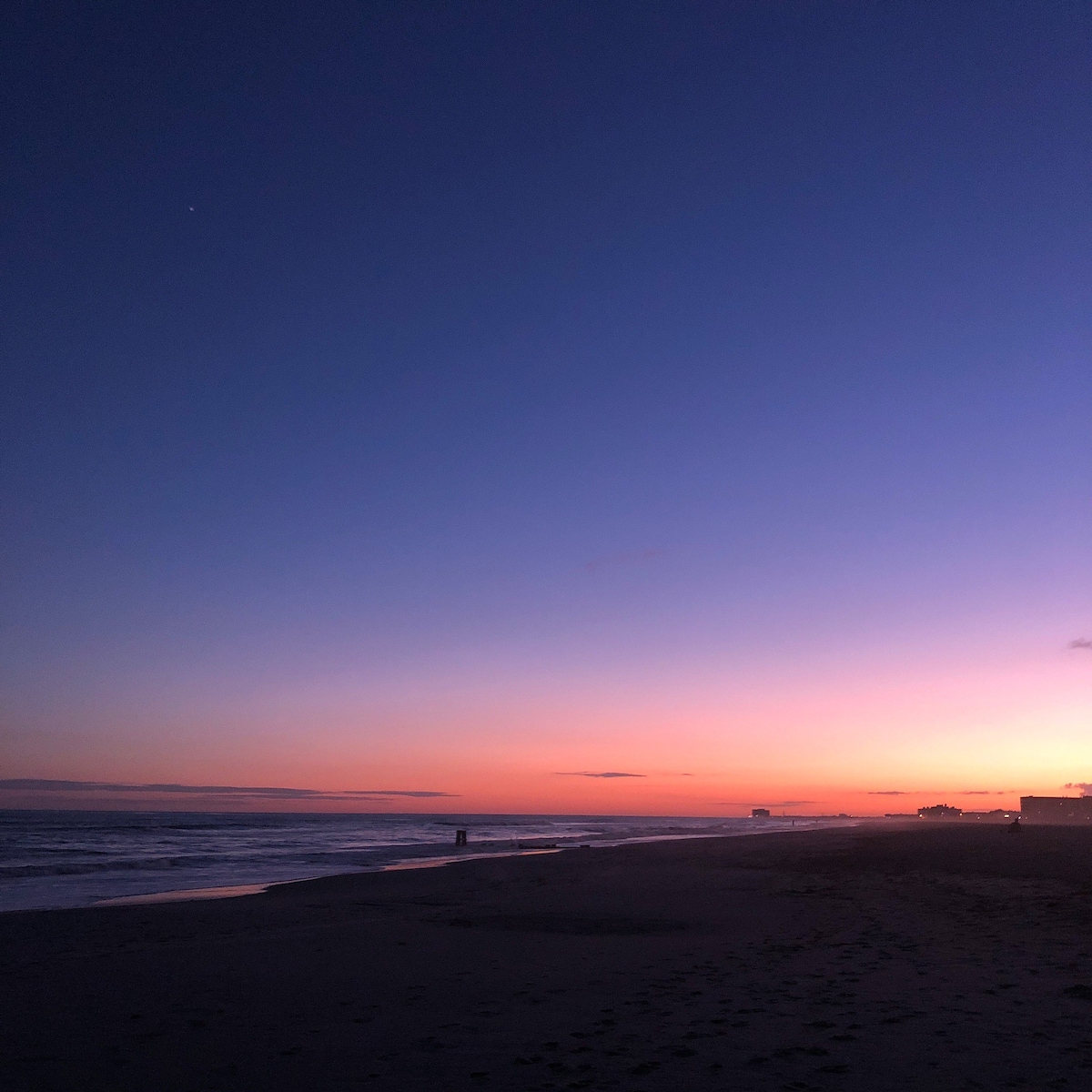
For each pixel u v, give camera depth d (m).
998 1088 5.25
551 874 29.19
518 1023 7.69
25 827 74.56
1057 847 27.98
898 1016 7.37
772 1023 7.28
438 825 116.56
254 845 54.19
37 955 12.78
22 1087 5.96
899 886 20.41
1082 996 7.99
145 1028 7.75
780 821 144.25
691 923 15.60
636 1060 6.21
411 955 12.05
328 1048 6.89
